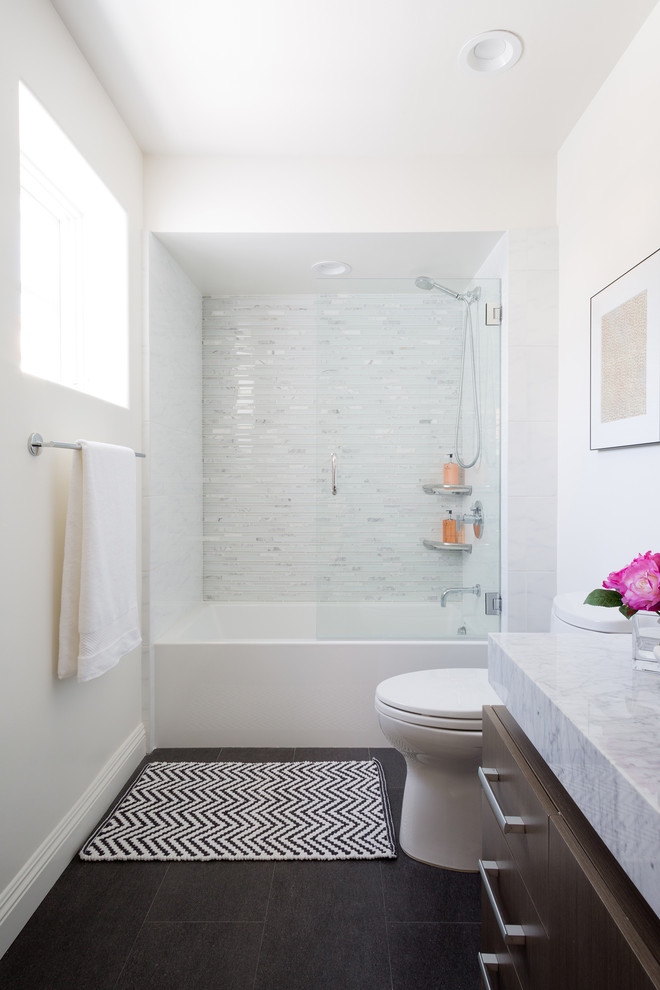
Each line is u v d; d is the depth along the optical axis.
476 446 2.73
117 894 1.69
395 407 2.74
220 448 3.60
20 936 1.54
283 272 3.14
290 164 2.61
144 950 1.49
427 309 2.73
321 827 2.00
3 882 1.48
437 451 2.74
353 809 2.10
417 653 2.61
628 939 0.62
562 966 0.80
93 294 2.35
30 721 1.61
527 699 1.03
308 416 3.59
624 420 1.92
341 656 2.60
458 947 1.50
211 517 3.61
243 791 2.22
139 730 2.50
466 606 2.72
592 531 2.24
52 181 2.12
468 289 2.71
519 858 1.00
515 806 1.04
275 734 2.62
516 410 2.62
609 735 0.77
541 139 2.48
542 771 0.99
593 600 1.10
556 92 2.17
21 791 1.57
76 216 2.29
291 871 1.79
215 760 2.48
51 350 2.25
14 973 1.42
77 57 1.93
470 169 2.60
